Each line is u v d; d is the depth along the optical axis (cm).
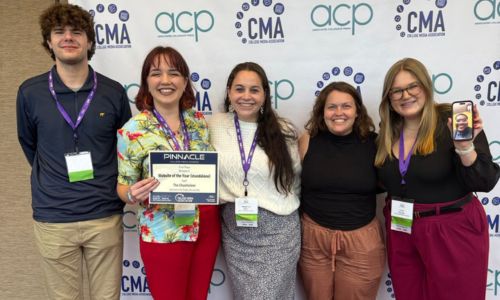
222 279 216
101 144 162
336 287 176
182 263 157
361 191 164
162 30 195
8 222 223
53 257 161
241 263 168
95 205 161
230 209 168
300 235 175
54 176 158
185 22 194
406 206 155
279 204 165
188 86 161
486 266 153
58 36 148
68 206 158
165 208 154
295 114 199
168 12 194
